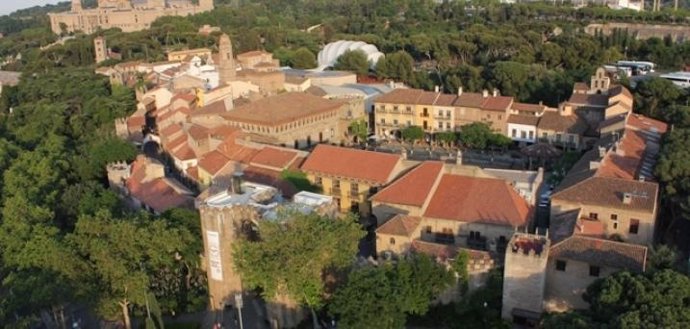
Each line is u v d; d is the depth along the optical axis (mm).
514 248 73625
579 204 89750
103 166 136000
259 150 118250
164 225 84375
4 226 97500
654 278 61625
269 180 108438
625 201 86938
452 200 92062
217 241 81562
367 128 168375
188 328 81250
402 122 167875
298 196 86250
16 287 77500
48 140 156250
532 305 72875
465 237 89250
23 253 88812
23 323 72125
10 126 188125
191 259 87938
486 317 74438
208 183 117000
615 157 105938
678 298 59250
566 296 73812
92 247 80938
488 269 76562
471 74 196875
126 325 82250
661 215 99625
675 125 131375
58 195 117562
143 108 177375
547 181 116188
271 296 74562
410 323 77062
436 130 164125
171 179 125500
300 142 140375
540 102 168375
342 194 104750
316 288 74500
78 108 197500
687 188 92438
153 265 83375
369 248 94312
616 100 142125
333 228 76125
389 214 93688
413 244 84312
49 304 77250
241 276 79625
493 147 152000
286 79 189875
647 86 154125
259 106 141625
